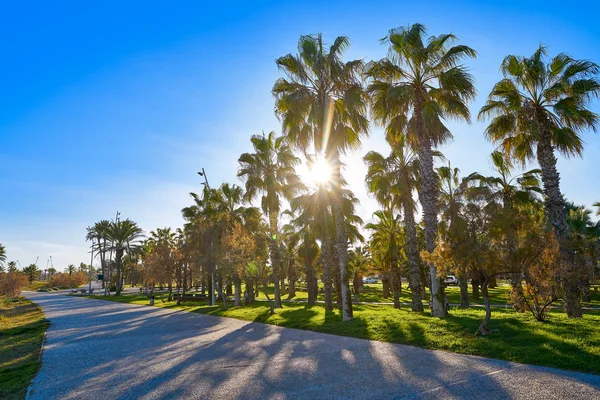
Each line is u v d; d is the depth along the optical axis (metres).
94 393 7.44
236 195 35.50
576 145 15.88
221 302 39.78
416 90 17.02
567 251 13.23
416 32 16.03
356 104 16.50
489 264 10.49
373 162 23.77
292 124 18.70
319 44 18.11
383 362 8.50
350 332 13.09
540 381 6.35
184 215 42.25
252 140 29.23
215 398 6.61
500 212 11.16
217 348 11.77
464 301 26.05
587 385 6.05
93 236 74.31
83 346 13.84
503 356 8.14
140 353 11.70
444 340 10.09
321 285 83.25
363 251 55.31
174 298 46.62
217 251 29.41
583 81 15.17
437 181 23.72
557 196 15.56
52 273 171.62
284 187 28.97
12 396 7.65
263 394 6.66
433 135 16.27
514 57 16.73
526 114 16.48
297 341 12.29
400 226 34.50
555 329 10.03
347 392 6.48
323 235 24.12
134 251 67.06
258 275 27.53
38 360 11.48
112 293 77.56
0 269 84.56
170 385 7.64
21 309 41.88
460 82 15.52
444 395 5.96
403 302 38.22
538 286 12.06
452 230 11.27
